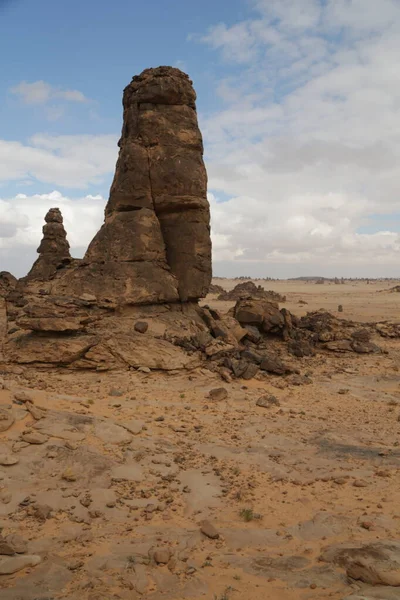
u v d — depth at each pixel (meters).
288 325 26.62
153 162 23.58
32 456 9.60
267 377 19.16
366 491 9.35
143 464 10.13
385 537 7.43
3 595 5.65
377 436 12.84
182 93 23.66
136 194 23.48
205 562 6.68
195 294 23.88
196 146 24.08
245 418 14.14
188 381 17.86
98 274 22.34
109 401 14.63
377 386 18.94
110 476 9.41
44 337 18.88
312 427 13.49
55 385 16.25
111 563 6.54
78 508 8.22
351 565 6.17
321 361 23.34
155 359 18.69
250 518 8.13
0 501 8.14
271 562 6.69
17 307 23.61
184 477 9.74
